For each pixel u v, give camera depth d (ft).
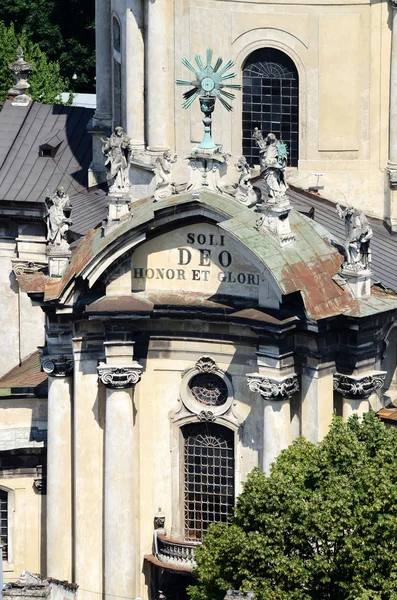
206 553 620.90
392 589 590.96
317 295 654.53
